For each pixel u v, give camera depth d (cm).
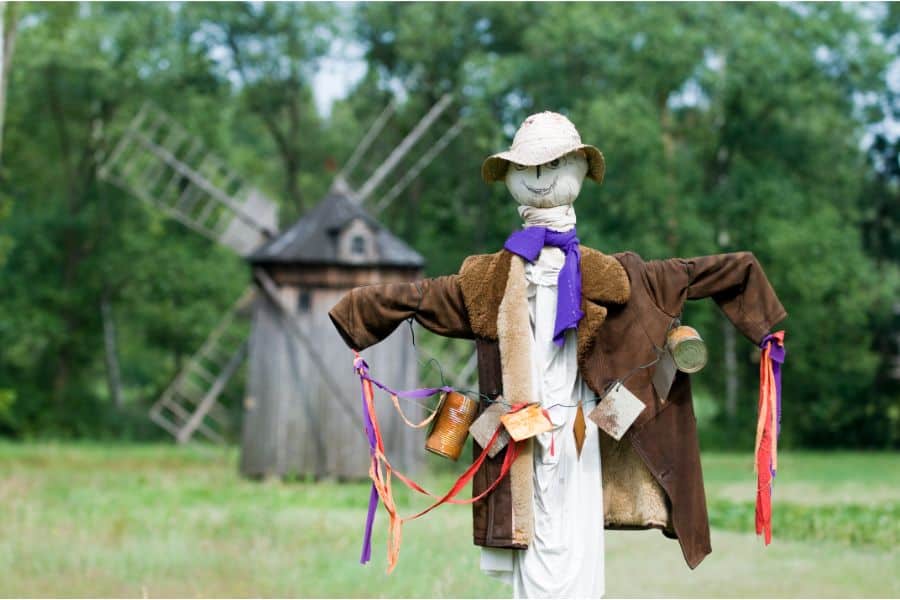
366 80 8088
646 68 6500
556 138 1335
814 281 6550
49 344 8188
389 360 4591
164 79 7406
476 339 1337
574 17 6406
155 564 2200
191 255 8044
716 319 7469
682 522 1300
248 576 2092
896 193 7875
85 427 8138
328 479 4525
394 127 8150
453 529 2720
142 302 8262
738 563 2262
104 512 3102
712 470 5194
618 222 6688
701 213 7000
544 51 6681
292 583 2009
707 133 7394
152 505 3350
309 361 4566
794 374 7631
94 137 8038
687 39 6350
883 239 7881
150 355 9338
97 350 8506
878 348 7894
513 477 1286
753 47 6431
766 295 1323
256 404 4588
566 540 1290
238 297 8150
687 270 1326
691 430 1320
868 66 6806
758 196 6794
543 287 1323
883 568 2191
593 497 1302
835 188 7525
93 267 8125
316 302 4550
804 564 2247
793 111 6906
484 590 1862
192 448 6650
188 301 8025
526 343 1297
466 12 7350
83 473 4744
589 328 1300
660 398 1305
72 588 1981
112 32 7181
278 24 7581
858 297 6919
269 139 9150
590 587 1293
